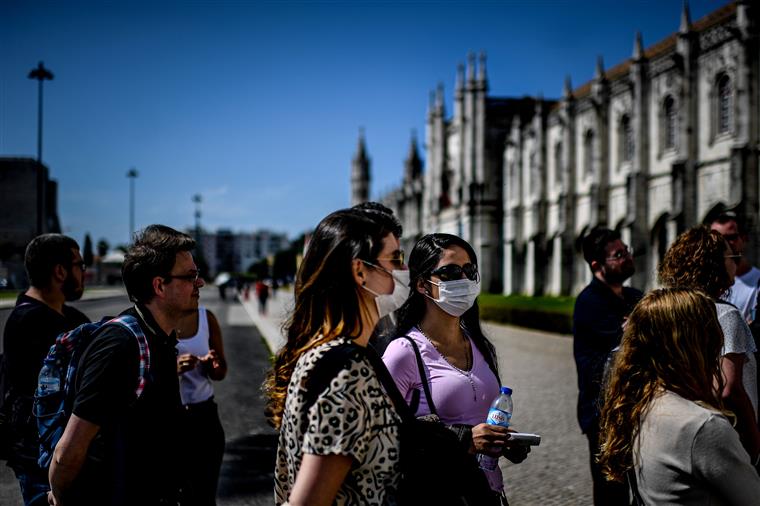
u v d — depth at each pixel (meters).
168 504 3.91
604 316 6.17
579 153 50.28
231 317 42.84
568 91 50.59
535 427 11.85
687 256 5.05
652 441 3.27
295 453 2.75
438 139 76.56
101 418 3.63
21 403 4.65
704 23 37.59
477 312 4.77
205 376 6.39
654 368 3.42
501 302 39.88
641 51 41.16
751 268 7.20
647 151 41.19
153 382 3.85
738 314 4.70
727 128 34.50
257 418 12.53
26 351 4.80
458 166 67.88
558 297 48.84
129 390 3.73
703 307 3.46
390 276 3.13
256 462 9.44
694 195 36.19
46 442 4.05
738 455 3.08
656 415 3.29
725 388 4.54
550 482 8.69
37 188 29.02
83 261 5.55
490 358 4.70
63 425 4.00
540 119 55.16
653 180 40.69
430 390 4.20
